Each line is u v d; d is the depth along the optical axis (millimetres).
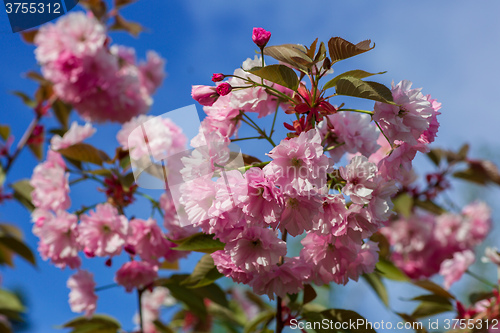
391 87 443
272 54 450
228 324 853
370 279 652
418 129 440
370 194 422
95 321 666
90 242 590
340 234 426
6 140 770
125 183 603
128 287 612
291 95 481
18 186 732
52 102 806
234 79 482
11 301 755
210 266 537
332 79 442
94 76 737
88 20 720
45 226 603
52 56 711
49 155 657
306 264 456
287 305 560
